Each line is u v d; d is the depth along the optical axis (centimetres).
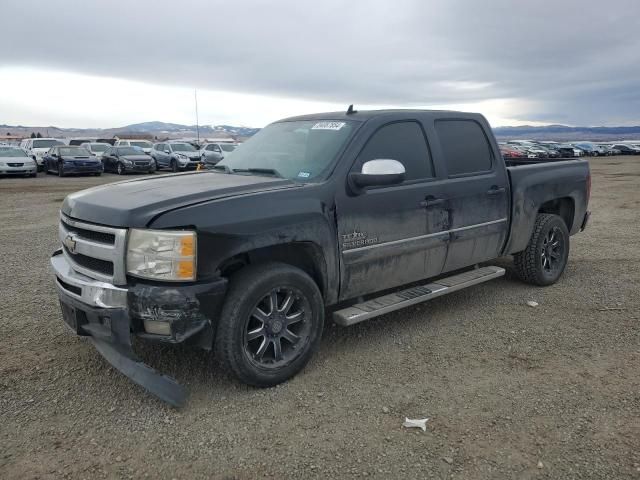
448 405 345
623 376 384
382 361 411
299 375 387
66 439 307
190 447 300
